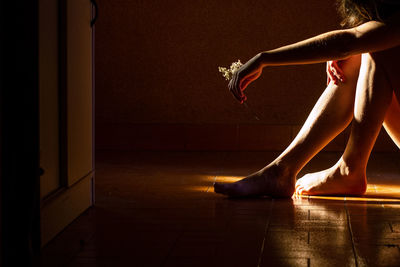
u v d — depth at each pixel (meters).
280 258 2.52
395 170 5.21
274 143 6.57
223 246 2.72
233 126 6.59
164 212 3.48
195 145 6.63
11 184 2.44
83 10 3.38
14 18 2.41
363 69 3.89
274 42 6.53
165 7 6.59
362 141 3.91
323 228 3.06
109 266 2.43
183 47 6.61
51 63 2.89
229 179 4.74
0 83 2.37
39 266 2.44
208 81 6.62
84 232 3.00
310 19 6.47
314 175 4.08
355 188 3.99
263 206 3.66
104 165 5.54
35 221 2.59
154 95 6.67
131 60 6.66
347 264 2.43
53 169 2.99
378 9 3.55
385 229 3.03
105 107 6.71
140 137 6.67
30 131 2.45
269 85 6.55
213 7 6.55
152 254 2.59
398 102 3.81
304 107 6.54
